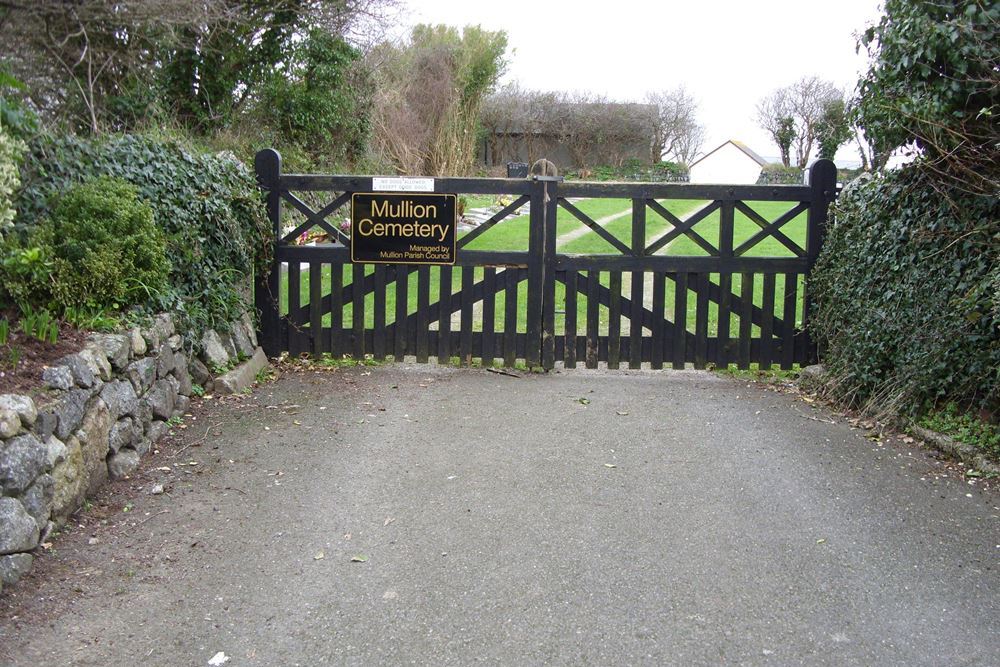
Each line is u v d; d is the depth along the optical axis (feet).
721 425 20.27
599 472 17.07
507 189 24.95
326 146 58.85
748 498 15.84
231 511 14.89
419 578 12.69
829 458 18.01
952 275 18.71
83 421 14.74
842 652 10.85
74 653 10.62
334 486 16.11
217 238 22.56
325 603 11.97
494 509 15.20
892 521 14.84
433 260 25.18
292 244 25.49
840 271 23.12
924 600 12.16
